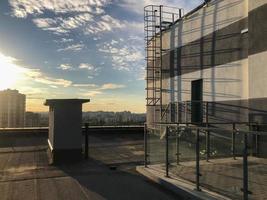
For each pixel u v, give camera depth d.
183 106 18.97
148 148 12.20
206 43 16.52
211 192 6.86
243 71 13.67
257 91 12.12
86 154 12.74
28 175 9.60
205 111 16.44
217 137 11.16
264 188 6.44
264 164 7.64
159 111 22.20
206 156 10.65
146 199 7.08
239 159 10.12
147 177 9.14
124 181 8.72
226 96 14.83
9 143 17.89
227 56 14.77
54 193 7.58
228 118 14.66
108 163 11.71
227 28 14.77
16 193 7.59
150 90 23.83
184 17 18.80
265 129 11.65
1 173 9.95
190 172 8.84
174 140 10.61
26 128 20.72
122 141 18.95
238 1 14.03
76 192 7.65
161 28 21.66
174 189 7.53
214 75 15.81
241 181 7.47
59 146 11.95
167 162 8.69
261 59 11.93
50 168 10.83
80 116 12.23
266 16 11.72
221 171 8.66
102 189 7.90
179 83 19.44
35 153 14.51
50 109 13.74
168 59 20.81
